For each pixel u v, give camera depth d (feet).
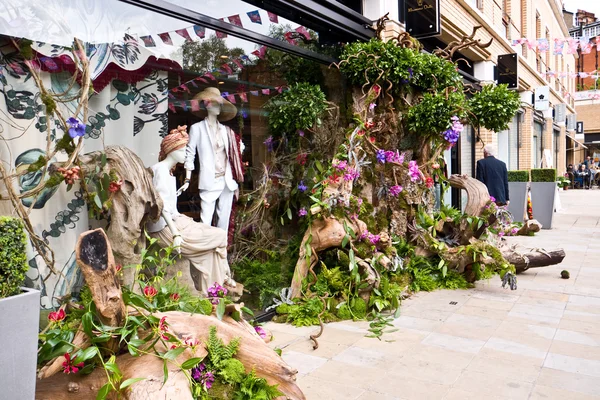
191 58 13.98
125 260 10.61
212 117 14.67
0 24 9.80
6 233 6.04
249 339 9.38
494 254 18.31
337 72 19.10
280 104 16.98
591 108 112.47
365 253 16.03
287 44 16.42
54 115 10.78
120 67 12.12
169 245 11.94
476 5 36.47
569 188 98.37
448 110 18.94
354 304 15.46
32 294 5.96
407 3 23.09
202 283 12.70
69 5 10.87
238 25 15.01
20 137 10.23
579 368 11.56
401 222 19.61
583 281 20.15
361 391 10.43
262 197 16.97
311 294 15.66
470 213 19.61
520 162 52.42
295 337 13.75
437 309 16.38
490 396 10.18
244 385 8.93
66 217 10.84
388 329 14.35
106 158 10.65
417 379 11.02
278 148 17.60
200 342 8.89
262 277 16.35
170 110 13.57
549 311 16.07
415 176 18.49
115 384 7.27
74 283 10.93
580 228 36.52
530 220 32.94
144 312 8.52
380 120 19.19
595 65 111.34
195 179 14.48
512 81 38.06
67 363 7.24
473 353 12.52
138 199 10.72
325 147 18.75
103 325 7.58
